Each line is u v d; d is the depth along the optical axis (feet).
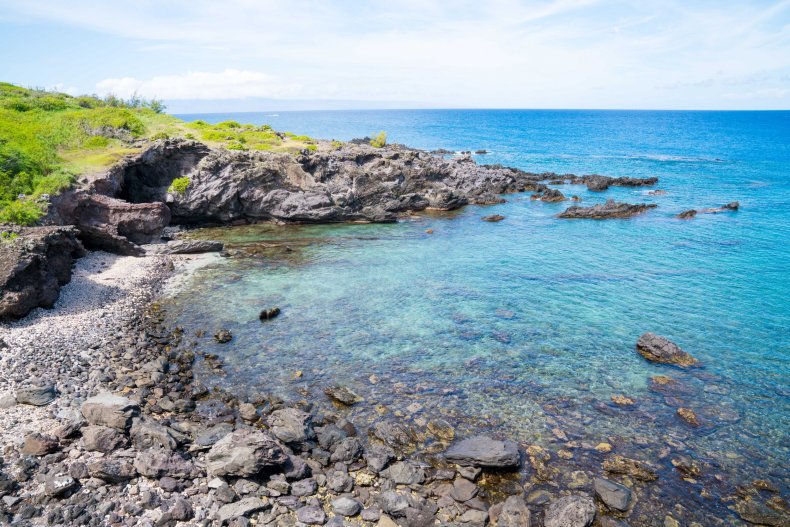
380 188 199.41
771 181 270.26
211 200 170.81
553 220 186.91
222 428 57.06
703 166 334.03
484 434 59.16
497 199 220.64
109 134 191.72
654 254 139.44
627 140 556.51
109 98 298.35
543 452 55.77
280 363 76.02
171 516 42.45
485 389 69.26
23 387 62.59
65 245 103.76
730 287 111.75
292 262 130.00
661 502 48.37
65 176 130.62
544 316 95.40
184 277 116.37
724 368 76.07
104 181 144.66
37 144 145.69
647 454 55.77
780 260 132.36
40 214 110.52
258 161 181.78
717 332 88.89
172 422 58.80
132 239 139.44
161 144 172.55
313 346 81.82
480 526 44.29
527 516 44.98
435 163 265.34
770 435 59.62
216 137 224.33
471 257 136.26
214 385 69.56
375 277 117.91
